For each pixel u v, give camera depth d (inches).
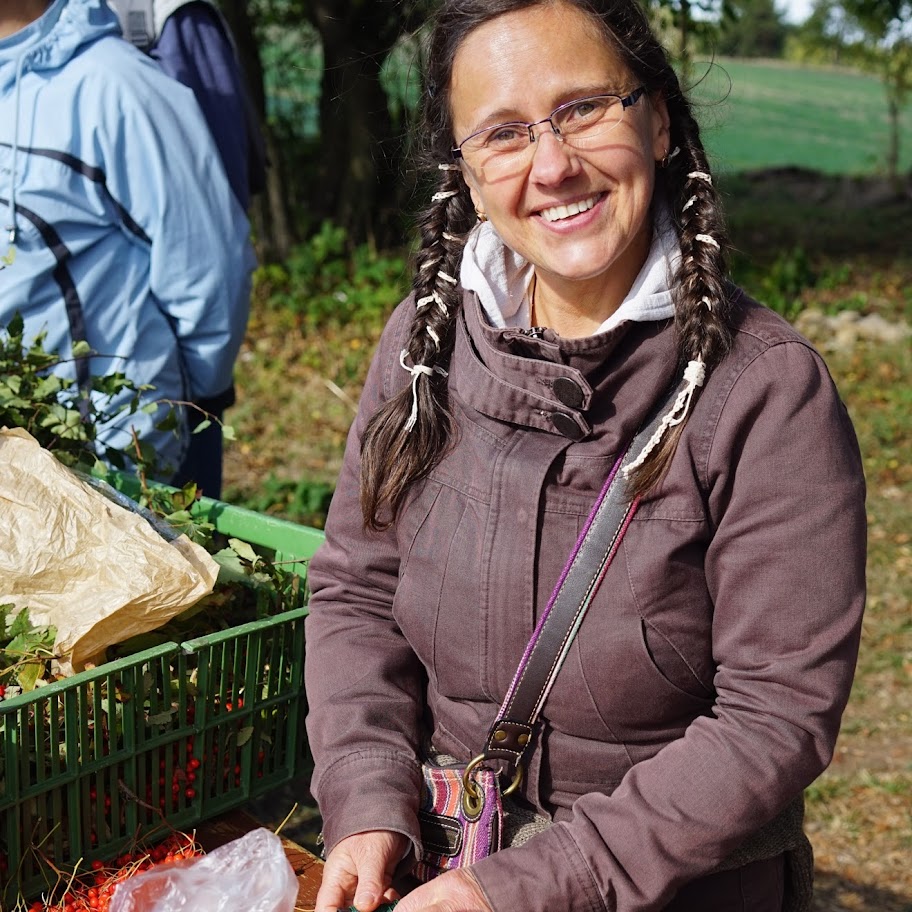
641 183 58.2
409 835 61.2
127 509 76.2
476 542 61.2
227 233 113.3
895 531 247.4
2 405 90.6
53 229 107.0
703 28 287.4
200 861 58.4
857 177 749.3
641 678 58.4
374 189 462.0
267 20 465.4
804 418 55.4
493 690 62.4
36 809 66.2
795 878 64.6
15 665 67.2
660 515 57.5
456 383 63.0
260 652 73.1
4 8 106.8
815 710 54.9
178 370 115.8
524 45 57.3
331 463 280.4
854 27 728.3
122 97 107.4
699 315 56.6
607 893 55.9
